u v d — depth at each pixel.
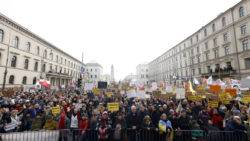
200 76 52.22
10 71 34.81
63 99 15.27
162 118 8.31
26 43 40.53
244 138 7.86
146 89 22.62
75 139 8.52
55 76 54.00
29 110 10.37
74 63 78.44
